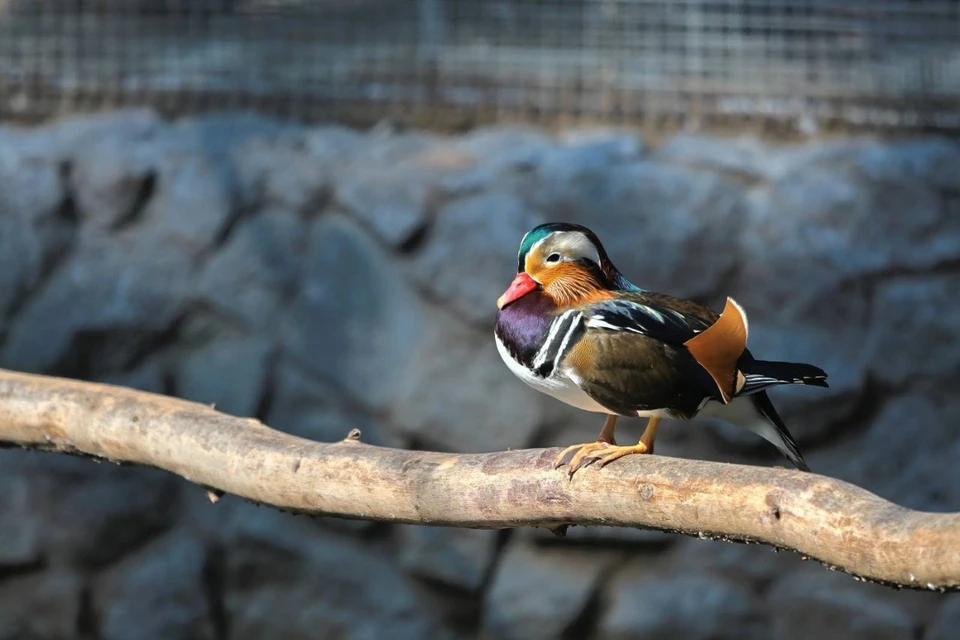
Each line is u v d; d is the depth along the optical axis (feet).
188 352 34.86
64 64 36.60
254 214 34.91
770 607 33.81
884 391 33.88
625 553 34.01
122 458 15.83
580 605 33.81
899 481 33.81
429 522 13.98
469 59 36.40
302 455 14.38
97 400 15.78
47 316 34.53
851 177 34.40
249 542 34.60
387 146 35.40
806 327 33.71
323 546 34.47
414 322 34.09
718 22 35.99
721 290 33.78
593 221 33.78
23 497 34.65
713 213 33.88
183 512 35.09
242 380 34.32
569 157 34.55
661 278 33.58
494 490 13.42
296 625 34.42
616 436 33.24
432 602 34.42
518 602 33.94
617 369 15.08
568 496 13.08
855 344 33.73
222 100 36.45
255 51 36.73
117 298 34.58
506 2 36.40
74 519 34.60
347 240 34.53
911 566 10.28
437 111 36.19
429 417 33.68
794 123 35.58
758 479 11.66
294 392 34.35
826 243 33.91
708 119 35.73
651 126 35.78
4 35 36.65
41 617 34.71
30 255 34.71
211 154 35.29
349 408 34.22
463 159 34.83
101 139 35.45
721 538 12.17
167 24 36.91
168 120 36.14
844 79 36.01
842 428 33.91
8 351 34.32
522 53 36.37
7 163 35.04
